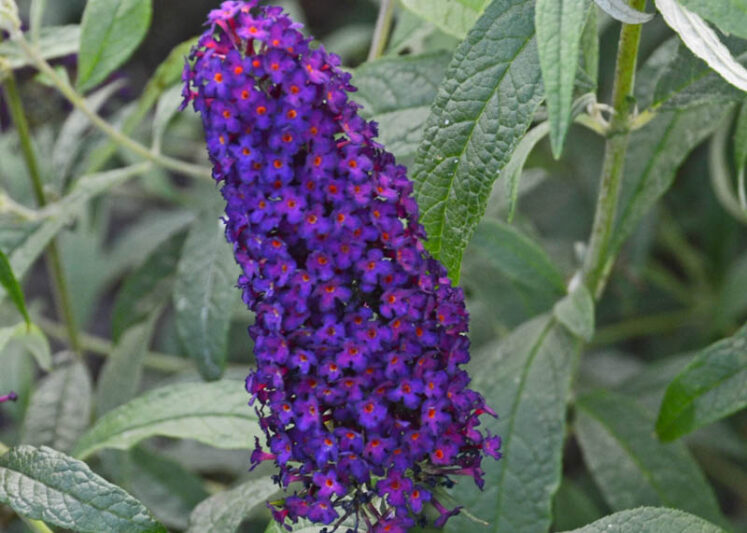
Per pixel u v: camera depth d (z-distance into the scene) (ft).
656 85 2.54
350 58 4.38
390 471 2.29
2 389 3.37
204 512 2.60
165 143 3.89
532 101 2.36
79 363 3.10
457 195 2.40
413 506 2.30
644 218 3.59
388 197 2.26
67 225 3.07
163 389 2.64
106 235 5.12
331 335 2.26
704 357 2.60
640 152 2.77
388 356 2.27
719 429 3.44
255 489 2.61
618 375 3.84
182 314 2.83
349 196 2.24
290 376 2.28
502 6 2.38
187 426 2.60
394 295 2.27
